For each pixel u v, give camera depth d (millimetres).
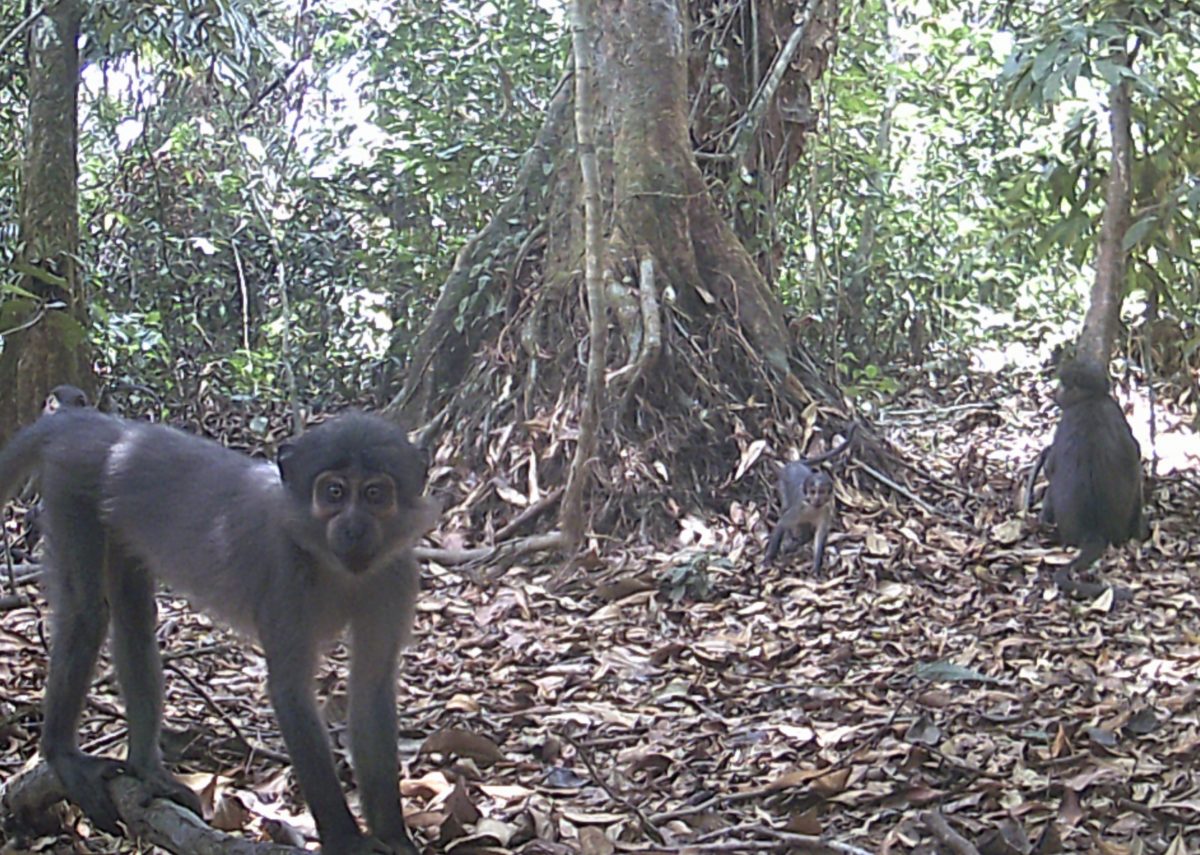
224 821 4945
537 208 11945
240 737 5785
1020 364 17969
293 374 14039
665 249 10906
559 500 9820
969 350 17891
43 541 4957
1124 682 7074
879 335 16938
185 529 4562
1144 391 15414
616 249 10797
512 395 10789
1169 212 11102
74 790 4617
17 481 5113
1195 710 6566
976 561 9453
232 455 4801
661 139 11070
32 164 11547
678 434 10273
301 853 3986
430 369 11680
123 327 12602
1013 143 17031
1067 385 10055
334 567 4234
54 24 11617
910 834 4977
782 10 12750
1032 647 7730
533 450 10250
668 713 6648
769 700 6828
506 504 10117
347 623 4426
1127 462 9781
